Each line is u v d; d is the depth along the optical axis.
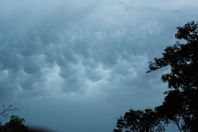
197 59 36.28
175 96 40.56
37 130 7.92
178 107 42.16
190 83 37.53
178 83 37.41
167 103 43.53
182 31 36.81
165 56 37.56
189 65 35.81
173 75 37.72
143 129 71.88
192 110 40.31
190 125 40.59
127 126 75.25
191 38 36.91
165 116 48.53
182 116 44.00
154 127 70.38
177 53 36.84
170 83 38.06
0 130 8.35
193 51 35.72
